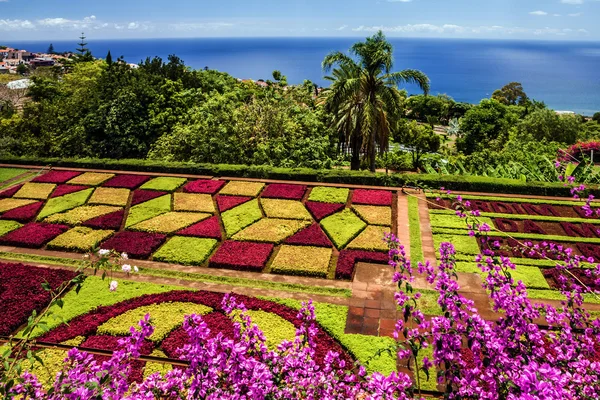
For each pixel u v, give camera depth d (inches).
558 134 1631.4
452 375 191.6
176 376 203.8
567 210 652.1
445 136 2214.6
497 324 220.7
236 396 178.1
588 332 220.7
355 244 546.0
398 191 719.1
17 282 466.0
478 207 665.6
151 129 1006.4
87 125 1001.5
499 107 2304.4
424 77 806.5
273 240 559.2
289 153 908.6
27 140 1066.7
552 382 158.6
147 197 705.0
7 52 5723.4
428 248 542.9
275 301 432.8
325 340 376.8
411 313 214.8
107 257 213.6
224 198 694.5
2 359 182.2
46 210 655.1
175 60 1306.6
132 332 213.2
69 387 172.9
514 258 516.7
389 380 178.2
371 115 812.0
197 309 420.5
